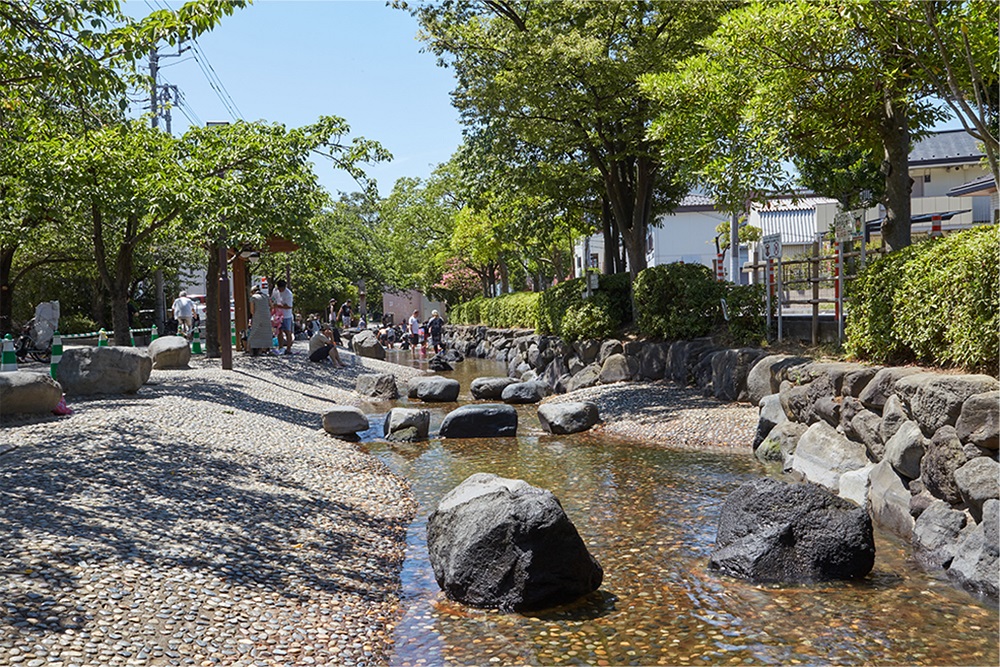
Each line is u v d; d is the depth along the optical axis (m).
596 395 18.22
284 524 7.51
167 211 16.08
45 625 4.75
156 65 27.20
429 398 20.45
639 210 22.14
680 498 9.49
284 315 28.31
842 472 9.60
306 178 17.25
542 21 20.20
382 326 56.31
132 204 15.73
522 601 6.21
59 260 29.89
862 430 9.31
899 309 9.43
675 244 44.53
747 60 11.54
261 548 6.75
